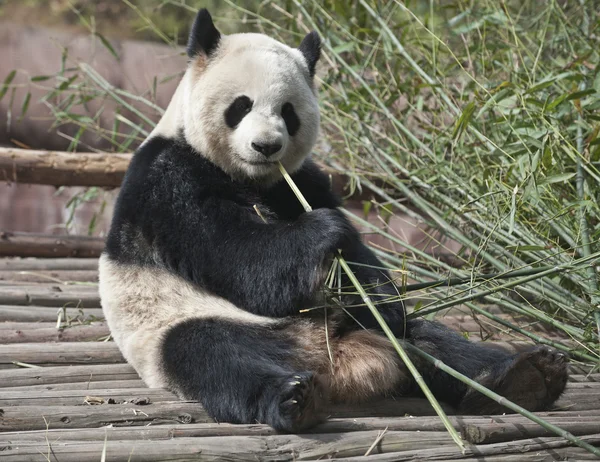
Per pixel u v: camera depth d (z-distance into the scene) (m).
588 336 9.60
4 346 9.64
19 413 7.55
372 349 8.17
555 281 10.62
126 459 6.82
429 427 7.68
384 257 11.88
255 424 7.46
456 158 12.59
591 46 12.55
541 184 9.48
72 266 14.07
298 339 8.20
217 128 8.96
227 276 8.46
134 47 24.61
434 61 12.41
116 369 9.09
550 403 8.40
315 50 9.87
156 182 8.91
